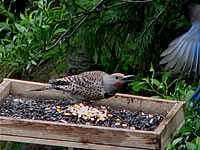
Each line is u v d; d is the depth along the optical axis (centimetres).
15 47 838
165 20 1052
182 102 828
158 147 678
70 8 1016
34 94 884
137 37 1073
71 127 687
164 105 840
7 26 854
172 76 1177
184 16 722
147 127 756
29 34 834
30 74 1344
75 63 1303
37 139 695
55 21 920
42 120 708
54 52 939
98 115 794
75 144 692
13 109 795
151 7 1054
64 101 875
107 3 1092
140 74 1146
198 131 968
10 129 693
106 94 815
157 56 1122
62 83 829
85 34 1119
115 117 802
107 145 689
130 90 1168
